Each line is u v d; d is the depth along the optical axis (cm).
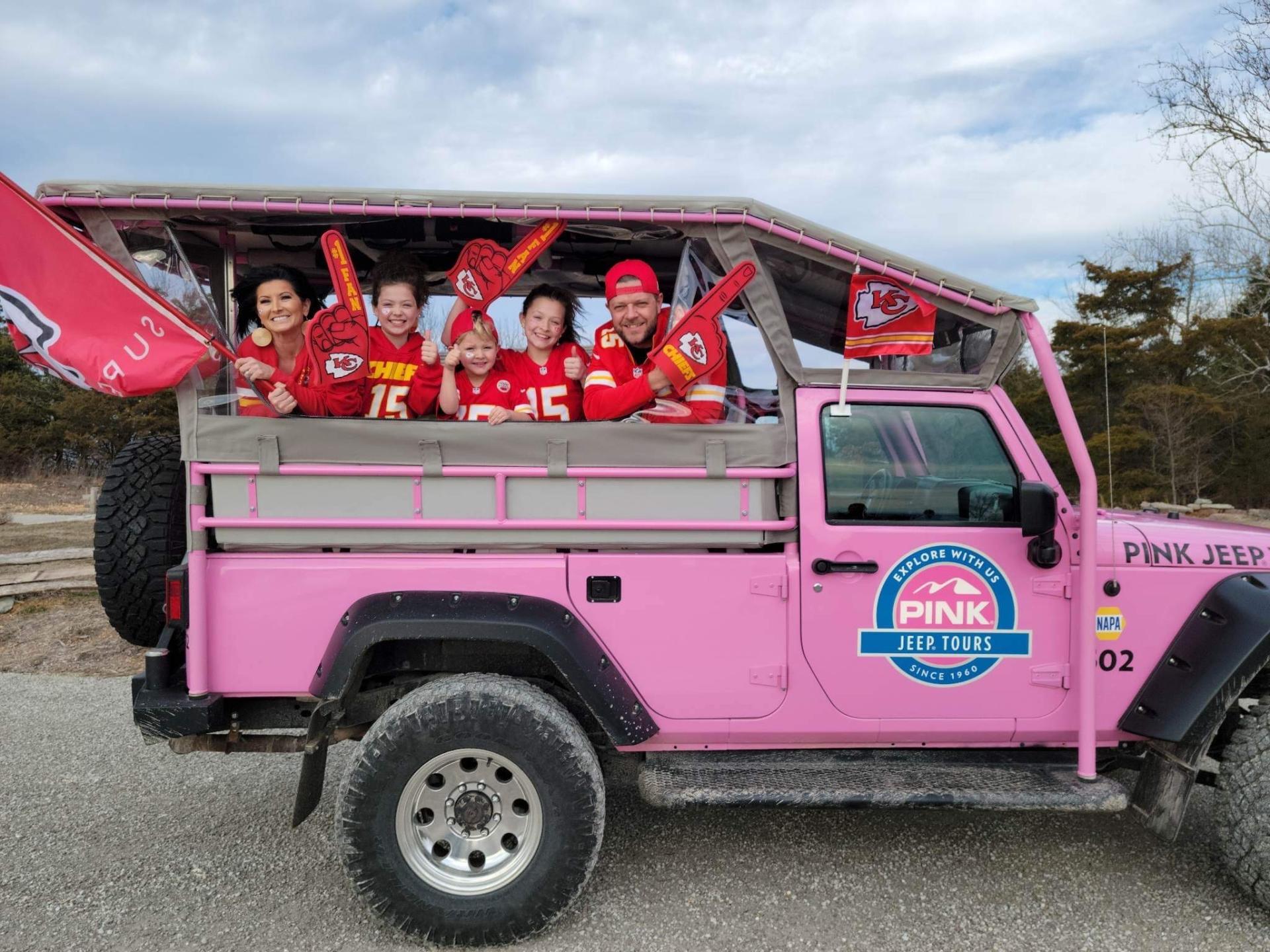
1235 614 283
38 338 254
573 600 280
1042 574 288
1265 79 1728
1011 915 285
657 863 322
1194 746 281
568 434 278
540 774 261
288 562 275
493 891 264
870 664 285
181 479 307
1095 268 2023
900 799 265
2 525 1286
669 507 281
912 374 292
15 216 249
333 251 276
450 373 298
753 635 284
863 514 288
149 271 281
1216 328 1892
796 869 317
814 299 307
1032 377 631
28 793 394
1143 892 299
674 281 354
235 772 420
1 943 270
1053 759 298
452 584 277
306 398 283
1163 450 1842
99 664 623
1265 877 275
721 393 293
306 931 279
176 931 278
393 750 258
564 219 277
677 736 286
